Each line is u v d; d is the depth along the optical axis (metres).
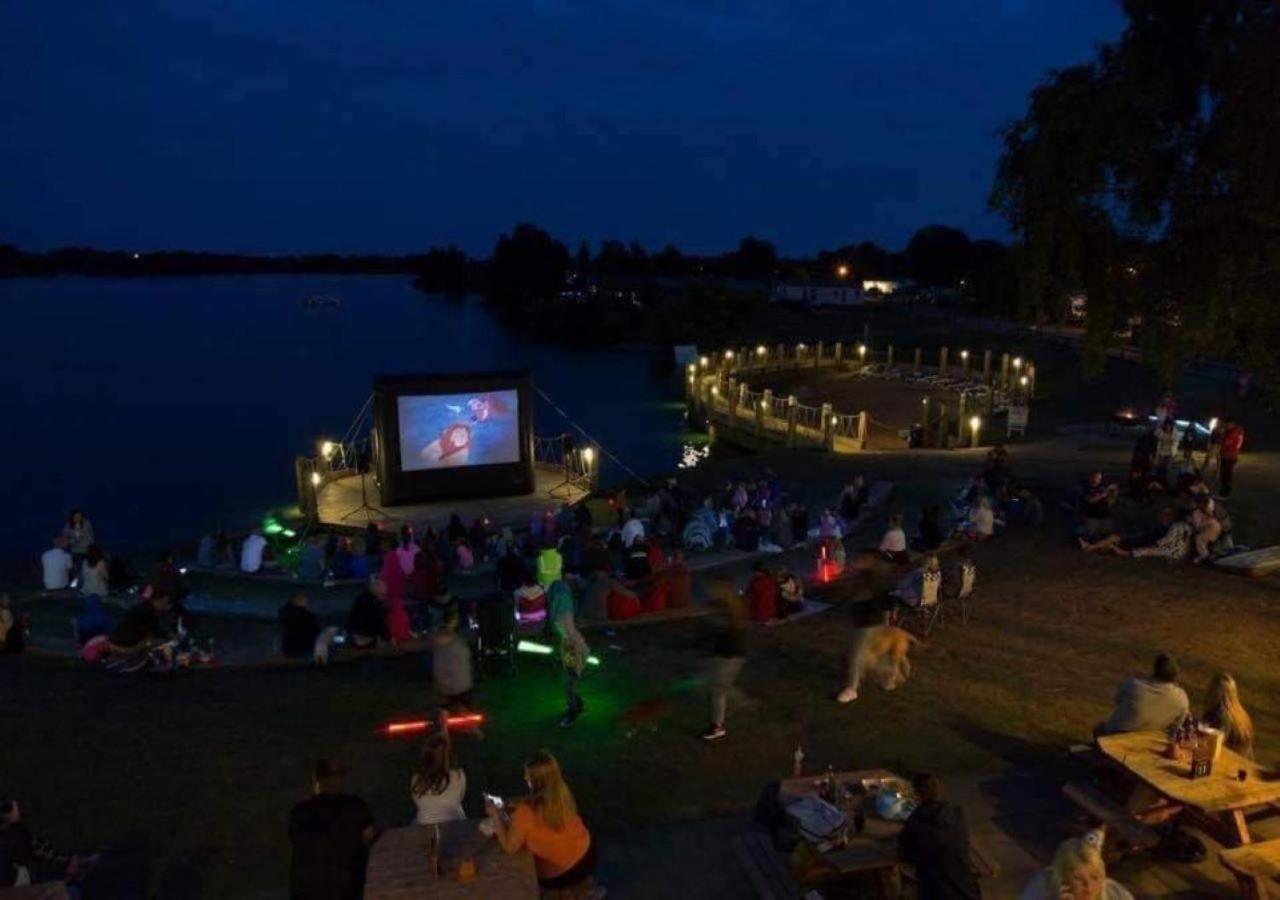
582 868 6.95
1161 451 25.34
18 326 140.38
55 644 16.30
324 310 182.75
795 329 103.12
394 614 15.02
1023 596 16.31
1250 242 13.35
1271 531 19.72
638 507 26.88
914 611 14.84
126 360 97.06
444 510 28.27
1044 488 24.62
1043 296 15.36
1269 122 12.37
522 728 11.69
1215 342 14.55
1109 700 12.17
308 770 10.60
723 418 48.59
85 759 10.85
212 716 12.15
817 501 26.91
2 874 7.66
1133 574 17.31
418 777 7.90
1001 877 8.27
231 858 8.85
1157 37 13.70
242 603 19.11
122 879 8.52
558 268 156.62
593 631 15.33
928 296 138.25
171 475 46.34
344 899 6.56
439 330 135.38
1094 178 14.06
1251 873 7.38
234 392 75.50
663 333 104.88
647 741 11.23
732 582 18.36
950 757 10.68
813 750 10.91
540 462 35.41
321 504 29.06
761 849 8.51
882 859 7.54
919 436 38.50
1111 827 8.31
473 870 6.58
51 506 40.75
